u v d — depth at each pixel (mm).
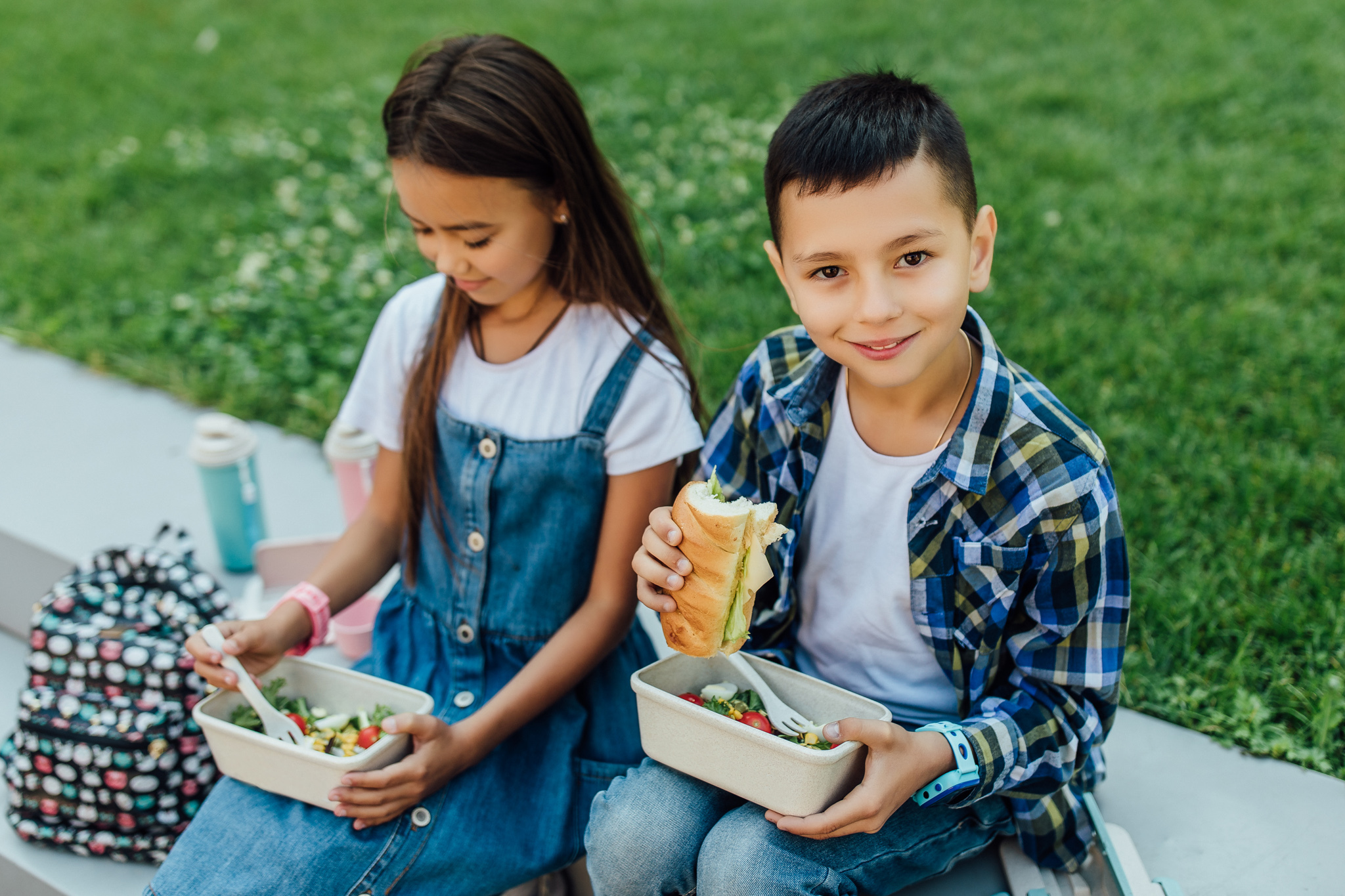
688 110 5223
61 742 1779
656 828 1465
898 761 1365
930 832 1540
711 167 4496
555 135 1674
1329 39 5438
